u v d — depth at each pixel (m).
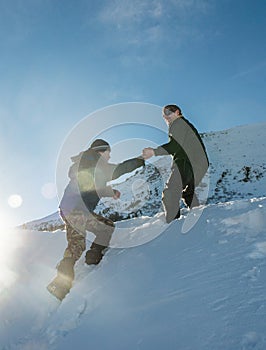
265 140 34.81
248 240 3.51
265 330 2.08
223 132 40.84
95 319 3.10
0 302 4.30
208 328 2.28
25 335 3.56
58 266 4.22
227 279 2.84
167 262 3.64
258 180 26.48
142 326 2.63
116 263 4.29
